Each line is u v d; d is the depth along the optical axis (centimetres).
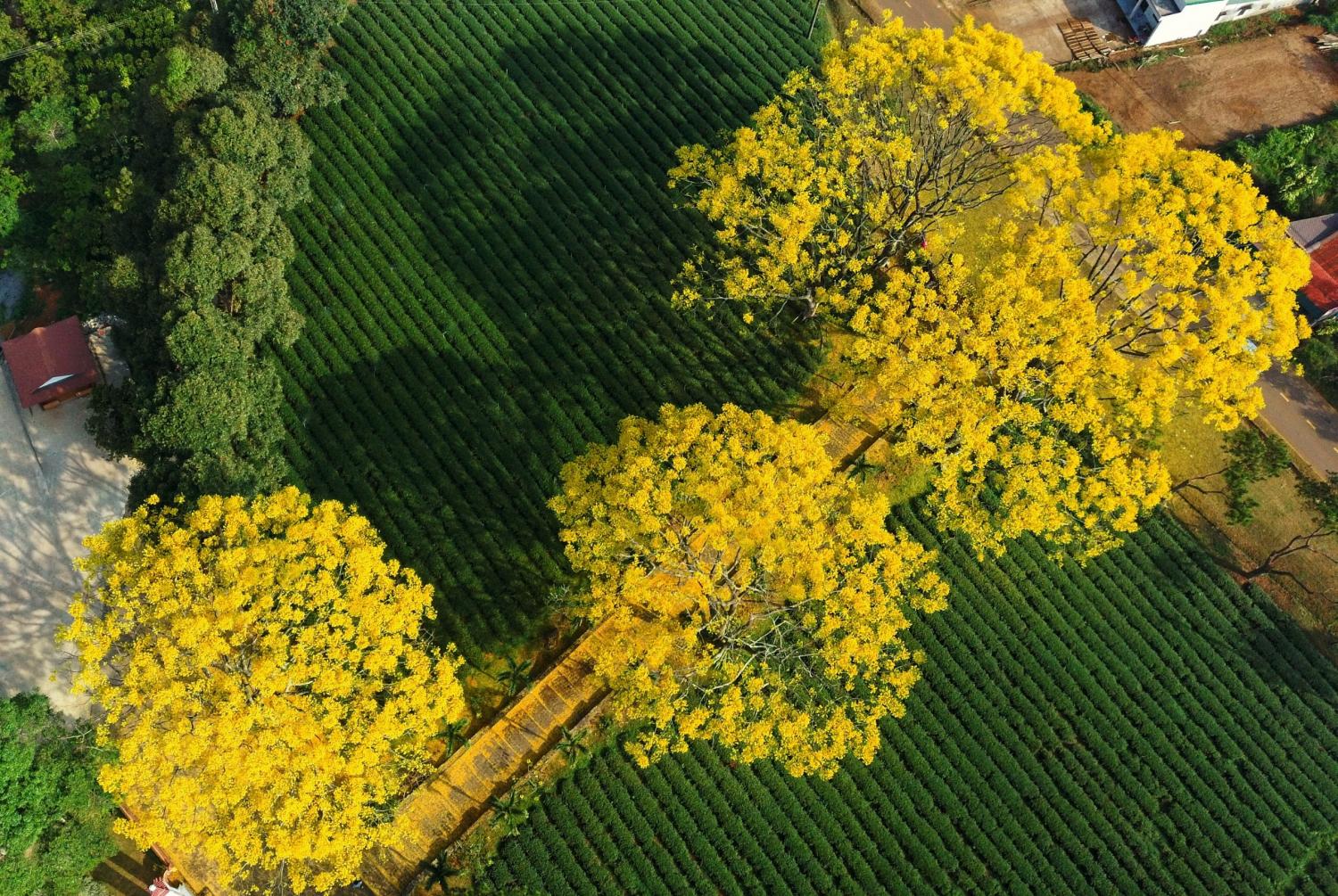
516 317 5981
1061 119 5162
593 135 6706
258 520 4047
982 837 4834
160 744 3653
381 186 6372
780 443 4203
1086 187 4738
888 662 4241
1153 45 7300
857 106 5709
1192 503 5647
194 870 4597
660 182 6538
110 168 6412
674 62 7119
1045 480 4562
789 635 4794
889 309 4731
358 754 3772
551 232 6309
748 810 4834
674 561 4212
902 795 4912
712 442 4200
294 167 5925
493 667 5016
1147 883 4775
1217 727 5103
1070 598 5394
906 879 4756
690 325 5991
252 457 5019
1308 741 5091
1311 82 7138
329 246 6153
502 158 6544
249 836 3684
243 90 5881
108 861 4631
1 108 6731
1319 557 5547
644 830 4762
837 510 4394
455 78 6875
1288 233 6438
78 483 5591
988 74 5084
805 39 7312
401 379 5797
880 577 4253
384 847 4612
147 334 5031
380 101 6738
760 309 6022
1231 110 7038
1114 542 4691
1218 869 4822
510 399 5725
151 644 3878
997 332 4522
